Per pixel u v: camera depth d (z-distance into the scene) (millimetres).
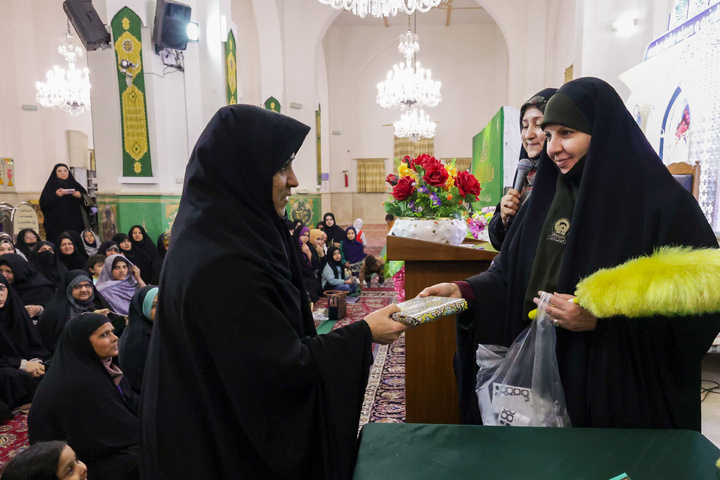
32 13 8273
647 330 991
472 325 1272
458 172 1756
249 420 876
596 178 1013
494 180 4191
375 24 12969
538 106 1519
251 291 879
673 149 2625
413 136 11367
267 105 8617
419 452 806
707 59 2322
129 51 4934
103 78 4996
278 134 1016
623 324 994
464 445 824
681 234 961
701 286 817
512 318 1204
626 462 761
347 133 13828
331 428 923
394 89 9336
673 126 2629
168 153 5230
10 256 3904
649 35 3701
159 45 4906
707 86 2320
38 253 4410
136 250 4918
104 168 5105
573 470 741
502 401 1056
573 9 6957
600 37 3955
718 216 2240
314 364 914
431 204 1703
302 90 8781
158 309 938
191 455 893
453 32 13125
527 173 1578
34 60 8312
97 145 5086
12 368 2928
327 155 13273
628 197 1002
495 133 4133
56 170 6062
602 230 1006
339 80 13523
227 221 940
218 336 860
